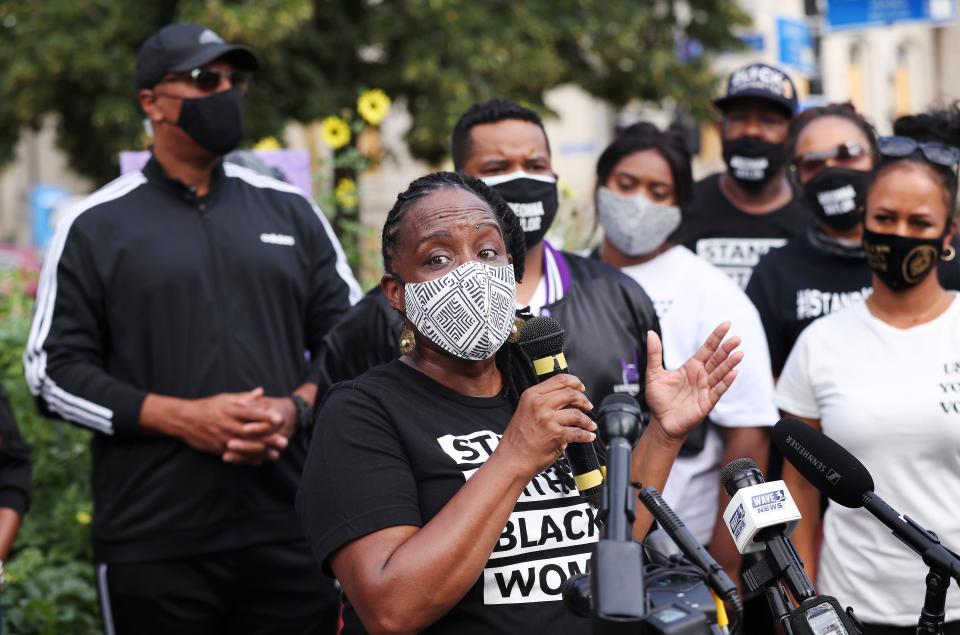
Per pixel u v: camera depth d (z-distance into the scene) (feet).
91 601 19.40
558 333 9.81
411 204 10.20
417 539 9.14
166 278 15.94
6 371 22.54
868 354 14.19
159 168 16.44
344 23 54.19
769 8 60.80
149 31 51.98
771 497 9.29
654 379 10.78
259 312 16.39
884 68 83.20
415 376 10.22
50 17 51.70
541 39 54.85
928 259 13.83
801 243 18.01
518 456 9.12
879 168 14.06
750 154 20.06
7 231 119.44
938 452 13.64
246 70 16.76
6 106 54.08
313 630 16.44
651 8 60.23
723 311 16.16
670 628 7.78
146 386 15.94
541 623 9.61
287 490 16.29
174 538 15.83
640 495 8.86
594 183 17.37
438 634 9.59
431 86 53.21
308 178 22.22
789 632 9.05
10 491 16.06
